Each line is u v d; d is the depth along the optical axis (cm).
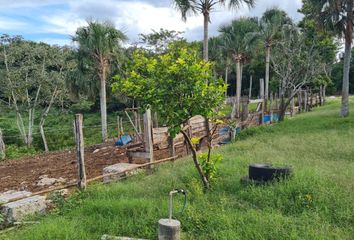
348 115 1783
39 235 489
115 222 527
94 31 2034
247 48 2722
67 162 1259
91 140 2434
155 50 2631
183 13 1648
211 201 595
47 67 3275
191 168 779
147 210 557
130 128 2561
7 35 2797
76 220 547
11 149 2030
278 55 2620
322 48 2744
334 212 507
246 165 809
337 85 5094
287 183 598
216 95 609
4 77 2772
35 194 659
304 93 2762
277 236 445
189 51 755
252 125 1689
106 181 845
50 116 3456
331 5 1745
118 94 2280
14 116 3550
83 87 2316
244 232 462
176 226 449
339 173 696
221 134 1428
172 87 589
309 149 981
